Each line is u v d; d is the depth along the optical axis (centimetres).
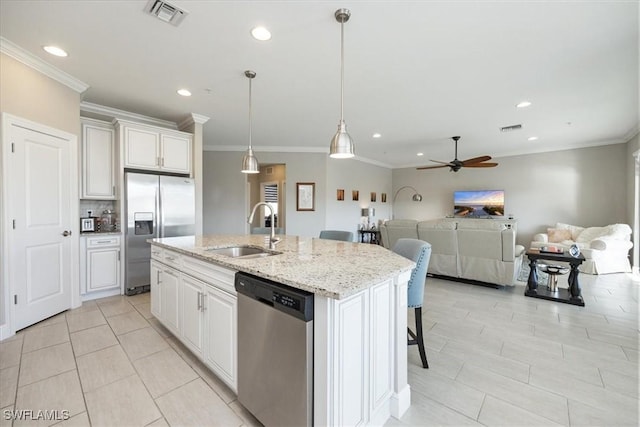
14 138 242
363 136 525
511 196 671
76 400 163
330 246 239
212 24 205
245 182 610
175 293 226
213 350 179
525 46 231
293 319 125
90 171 346
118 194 362
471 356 217
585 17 195
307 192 624
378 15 194
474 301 344
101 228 371
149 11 192
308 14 194
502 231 379
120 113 386
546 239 574
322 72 279
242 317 153
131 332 251
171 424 148
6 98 235
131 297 347
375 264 160
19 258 247
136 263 360
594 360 210
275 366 134
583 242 538
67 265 298
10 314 239
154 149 381
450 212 772
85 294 333
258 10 190
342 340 121
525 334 254
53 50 239
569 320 285
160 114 403
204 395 170
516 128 468
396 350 157
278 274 135
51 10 190
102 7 187
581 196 586
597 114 397
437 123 442
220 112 396
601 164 564
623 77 285
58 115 283
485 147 617
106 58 253
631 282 424
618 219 546
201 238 289
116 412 155
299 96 339
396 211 864
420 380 187
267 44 230
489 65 263
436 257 435
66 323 268
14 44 231
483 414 157
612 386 180
